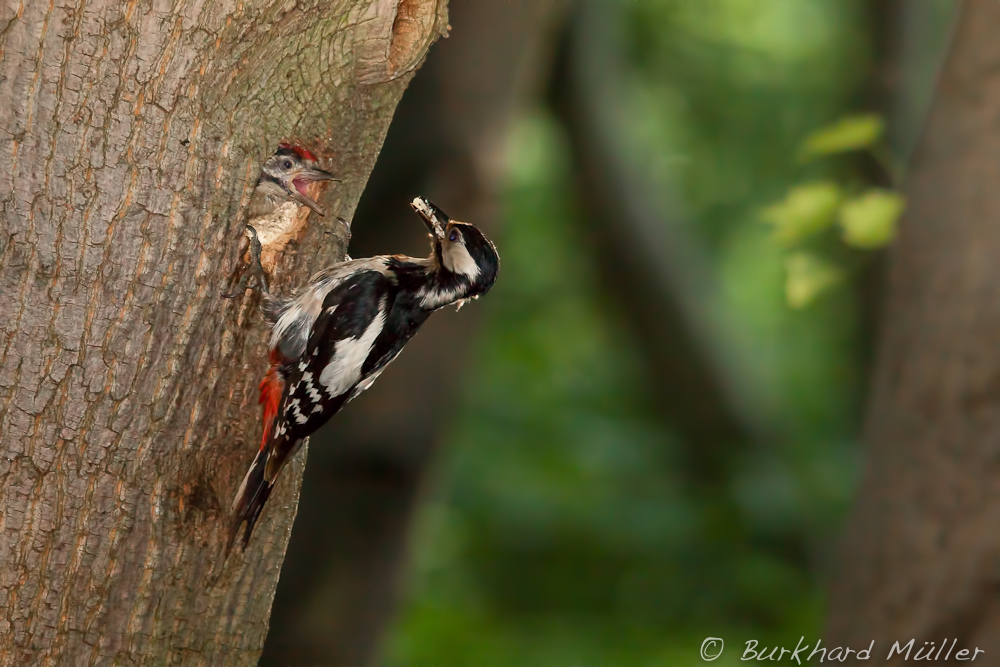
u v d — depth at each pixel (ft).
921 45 68.18
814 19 75.36
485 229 44.09
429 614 58.80
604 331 80.43
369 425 43.14
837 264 40.65
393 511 43.57
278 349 22.98
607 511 67.62
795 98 76.54
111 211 19.70
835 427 78.64
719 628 59.52
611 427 74.95
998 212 24.88
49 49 19.07
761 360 81.51
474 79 42.50
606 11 68.69
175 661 21.44
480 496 68.54
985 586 24.31
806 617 59.06
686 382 70.69
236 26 20.22
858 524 26.86
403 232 42.50
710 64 77.46
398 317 26.07
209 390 21.72
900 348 26.23
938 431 25.08
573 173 71.26
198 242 20.74
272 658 42.27
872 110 68.54
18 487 19.57
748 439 70.95
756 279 85.05
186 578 21.45
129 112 19.66
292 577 42.65
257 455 22.43
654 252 69.97
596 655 56.24
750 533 65.72
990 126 25.27
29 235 19.21
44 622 19.94
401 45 23.38
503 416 74.54
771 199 78.13
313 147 22.47
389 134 42.55
